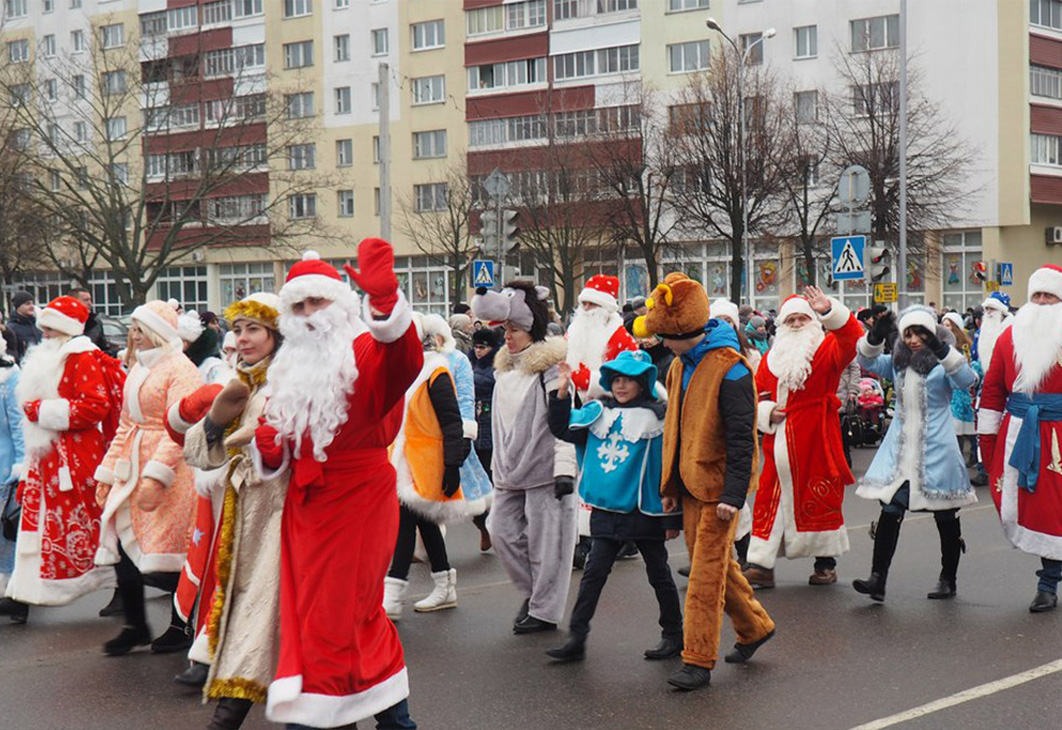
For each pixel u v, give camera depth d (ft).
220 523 16.38
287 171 189.88
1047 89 158.71
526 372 25.32
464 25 187.93
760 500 29.68
